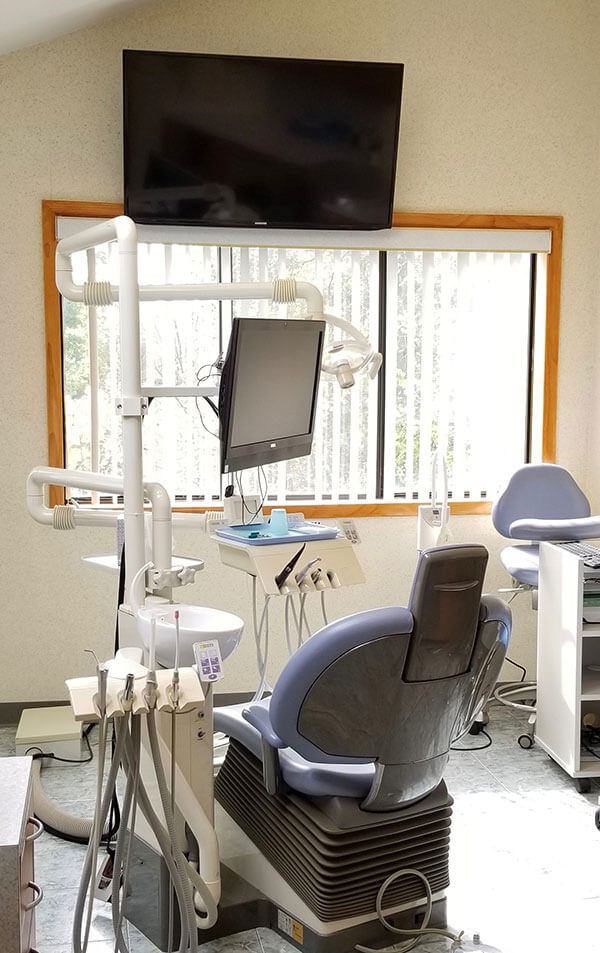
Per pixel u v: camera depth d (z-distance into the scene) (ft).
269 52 12.85
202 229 12.84
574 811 10.53
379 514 13.78
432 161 13.43
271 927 8.39
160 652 8.12
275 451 10.39
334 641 6.98
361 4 13.00
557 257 13.83
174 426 13.29
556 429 14.19
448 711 7.65
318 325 10.23
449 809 8.35
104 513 9.29
